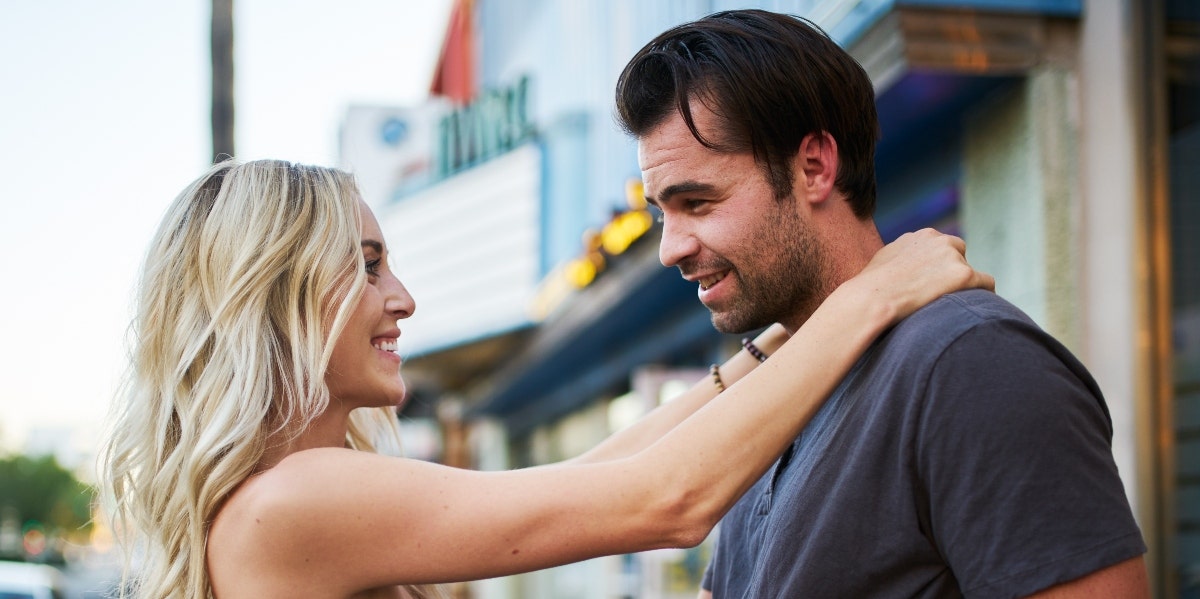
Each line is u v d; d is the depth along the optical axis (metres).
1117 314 3.41
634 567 8.34
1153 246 3.38
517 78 9.20
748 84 1.57
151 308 1.74
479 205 9.09
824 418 1.58
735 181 1.60
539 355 9.61
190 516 1.60
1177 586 3.28
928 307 1.49
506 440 17.25
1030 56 3.54
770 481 1.64
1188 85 3.45
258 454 1.64
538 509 1.52
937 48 3.46
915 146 4.36
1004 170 3.72
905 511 1.39
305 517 1.53
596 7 6.89
